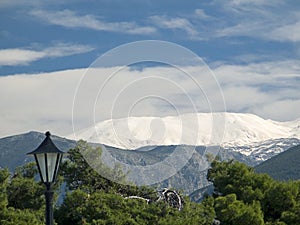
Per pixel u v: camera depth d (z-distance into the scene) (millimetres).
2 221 48375
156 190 53188
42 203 57062
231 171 53375
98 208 50344
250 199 50438
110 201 51062
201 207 47875
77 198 52188
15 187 56531
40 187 56969
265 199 50344
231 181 52969
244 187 51688
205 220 46875
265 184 52344
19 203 56688
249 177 52875
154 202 50688
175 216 47375
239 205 47156
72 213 51938
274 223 47594
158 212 48250
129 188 56469
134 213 49594
